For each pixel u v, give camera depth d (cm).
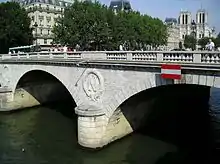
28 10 9138
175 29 15638
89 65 2505
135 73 2166
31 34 6662
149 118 2988
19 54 3681
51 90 4372
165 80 1970
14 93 3862
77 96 2705
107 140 2459
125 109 2516
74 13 5397
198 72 1780
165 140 2591
